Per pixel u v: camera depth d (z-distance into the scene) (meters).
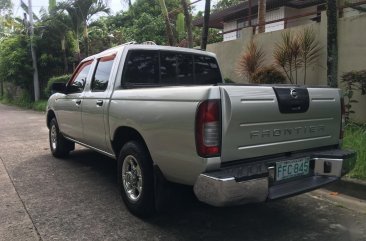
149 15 28.58
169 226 4.14
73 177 6.11
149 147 3.94
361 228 4.09
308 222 4.25
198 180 3.32
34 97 26.86
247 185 3.25
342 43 8.67
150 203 4.16
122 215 4.45
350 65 8.55
